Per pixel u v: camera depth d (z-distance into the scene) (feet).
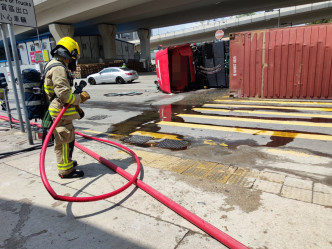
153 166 12.41
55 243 7.25
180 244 6.97
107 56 128.36
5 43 17.43
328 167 11.67
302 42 26.16
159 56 37.91
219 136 17.07
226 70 38.58
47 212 8.78
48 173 11.94
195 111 25.00
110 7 89.81
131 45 151.53
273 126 18.66
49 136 9.57
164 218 8.20
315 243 6.82
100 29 124.57
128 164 12.76
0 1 14.01
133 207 8.87
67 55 10.03
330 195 9.18
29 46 117.70
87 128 21.13
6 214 8.75
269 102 27.43
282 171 11.42
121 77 58.95
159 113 25.25
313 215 8.02
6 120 24.70
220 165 12.32
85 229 7.82
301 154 13.37
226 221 7.91
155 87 48.08
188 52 38.96
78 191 10.12
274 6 117.50
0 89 21.17
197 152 14.29
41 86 10.76
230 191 9.73
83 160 13.48
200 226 7.52
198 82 41.39
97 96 40.75
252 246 6.80
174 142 16.25
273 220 7.85
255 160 12.83
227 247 6.80
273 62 28.04
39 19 107.76
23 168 12.69
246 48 29.14
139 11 106.83
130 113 26.23
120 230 7.70
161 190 9.98
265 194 9.40
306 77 26.89
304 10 140.97
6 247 7.14
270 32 27.48
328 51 25.30
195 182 10.56
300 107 24.17
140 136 18.01
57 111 10.24
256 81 29.53
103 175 11.54
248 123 19.80
